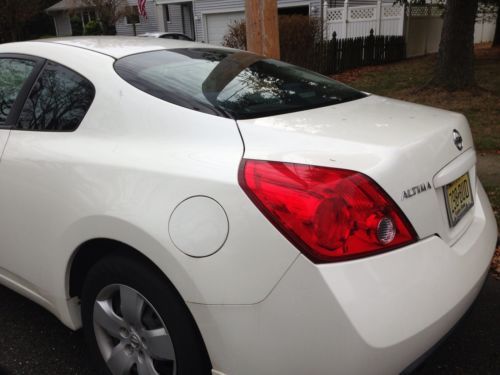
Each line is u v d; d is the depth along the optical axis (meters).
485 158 5.62
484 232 2.21
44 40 2.70
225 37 13.44
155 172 1.82
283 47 12.41
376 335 1.52
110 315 2.05
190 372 1.80
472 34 9.06
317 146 1.74
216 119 1.93
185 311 1.76
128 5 25.59
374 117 2.11
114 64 2.27
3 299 3.04
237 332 1.62
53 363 2.44
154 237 1.71
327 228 1.54
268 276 1.56
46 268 2.23
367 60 14.76
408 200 1.71
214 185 1.68
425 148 1.85
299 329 1.54
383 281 1.58
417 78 11.52
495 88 9.69
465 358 2.45
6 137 2.44
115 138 2.05
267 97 2.25
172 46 2.69
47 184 2.14
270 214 1.58
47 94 2.39
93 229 1.93
